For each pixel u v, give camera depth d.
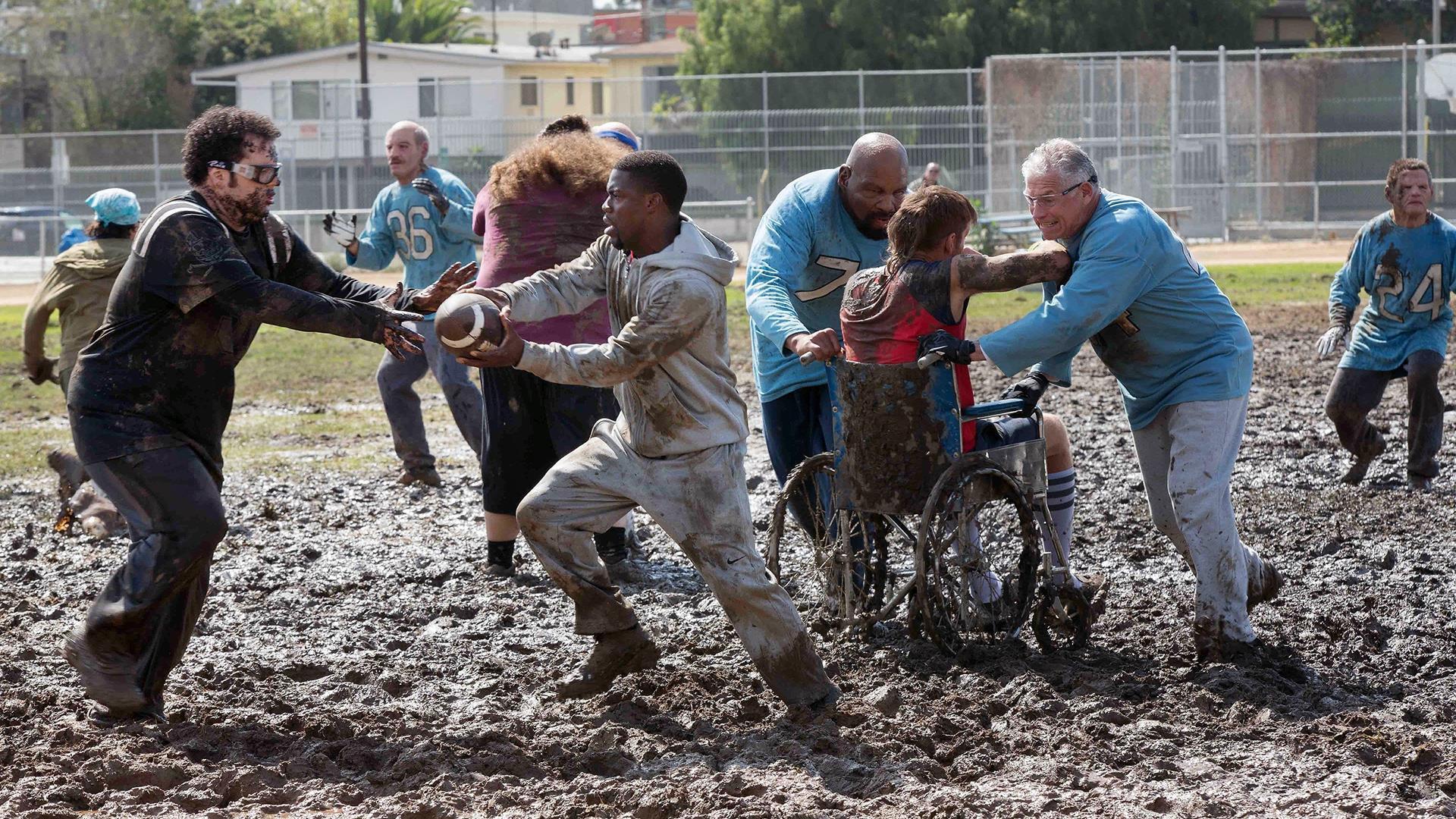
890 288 10.41
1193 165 63.50
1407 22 101.62
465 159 62.47
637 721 9.82
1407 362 17.02
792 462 12.65
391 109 86.69
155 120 115.12
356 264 18.58
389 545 15.40
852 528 11.20
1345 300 17.20
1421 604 12.52
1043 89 62.31
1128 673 10.51
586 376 8.92
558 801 8.38
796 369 12.34
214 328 9.31
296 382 29.05
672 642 11.70
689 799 8.26
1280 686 10.23
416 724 9.88
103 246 16.25
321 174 63.50
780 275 11.66
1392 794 8.27
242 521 16.56
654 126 61.91
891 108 64.00
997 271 10.12
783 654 9.71
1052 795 8.30
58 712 9.99
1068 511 11.74
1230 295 41.41
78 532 16.08
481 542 15.52
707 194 61.84
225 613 12.86
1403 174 16.78
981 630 10.98
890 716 9.78
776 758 9.01
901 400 10.34
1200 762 8.84
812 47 88.56
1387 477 17.67
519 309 9.57
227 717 9.86
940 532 10.52
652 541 15.33
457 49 118.44
